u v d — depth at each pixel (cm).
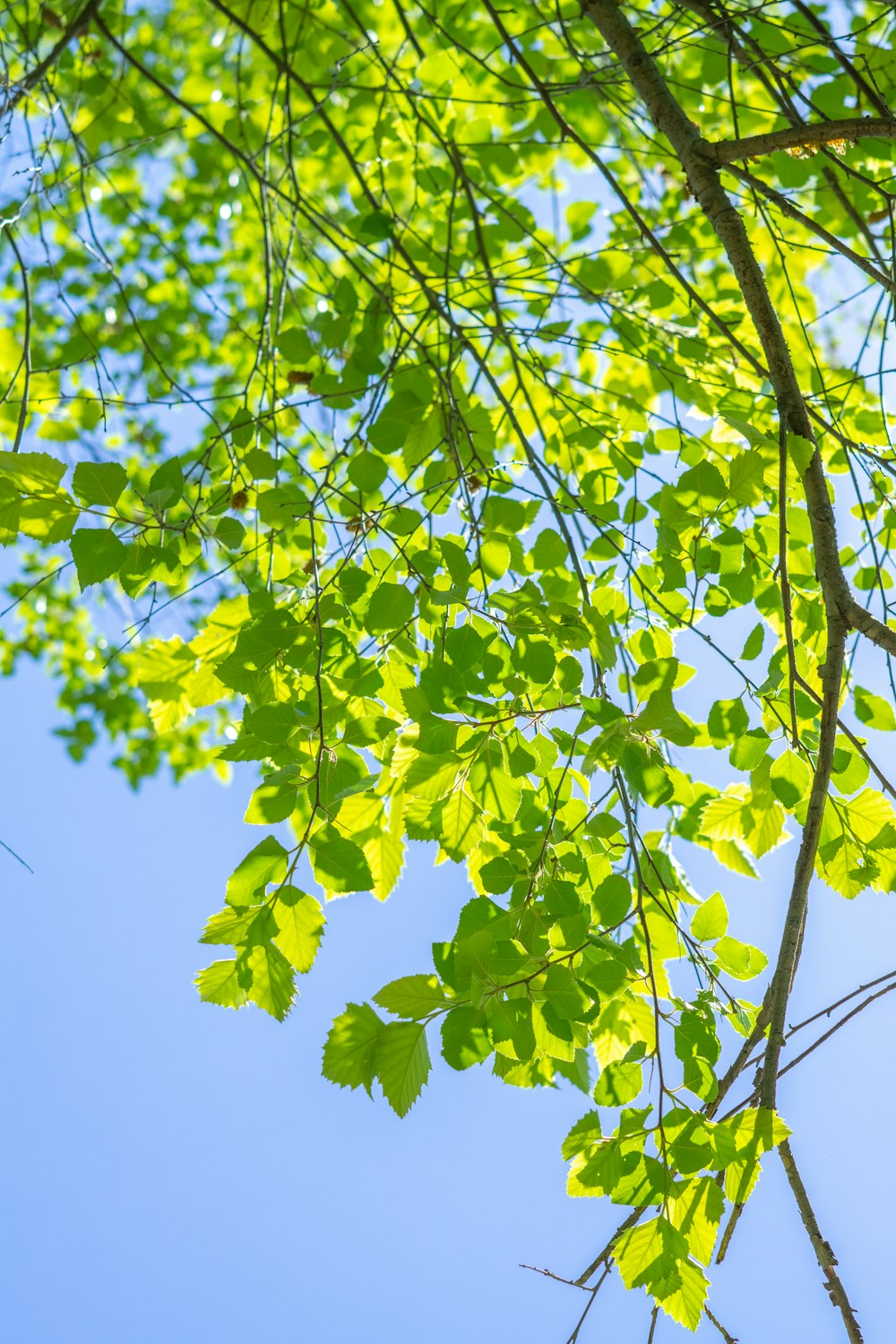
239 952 204
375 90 241
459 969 202
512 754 214
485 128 305
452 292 295
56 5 295
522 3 307
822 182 264
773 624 241
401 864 218
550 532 229
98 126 345
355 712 222
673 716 204
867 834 218
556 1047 203
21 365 223
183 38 365
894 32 257
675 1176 202
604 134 318
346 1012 202
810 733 221
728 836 222
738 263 214
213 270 414
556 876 212
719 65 270
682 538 220
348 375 232
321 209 314
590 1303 203
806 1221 201
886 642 206
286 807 210
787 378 212
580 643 215
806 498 212
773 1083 201
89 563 209
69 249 392
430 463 234
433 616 224
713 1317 199
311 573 230
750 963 213
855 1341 198
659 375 271
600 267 258
